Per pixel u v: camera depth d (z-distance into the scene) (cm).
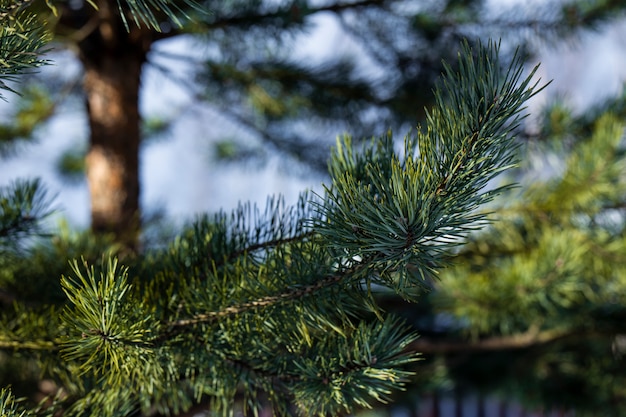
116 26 261
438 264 133
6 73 131
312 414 150
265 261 152
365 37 316
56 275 177
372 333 146
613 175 254
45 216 180
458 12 311
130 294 147
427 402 481
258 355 153
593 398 402
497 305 259
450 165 127
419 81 330
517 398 445
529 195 262
